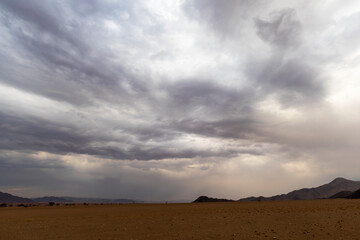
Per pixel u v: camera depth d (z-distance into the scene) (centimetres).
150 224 2419
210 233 1812
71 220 3000
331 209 3688
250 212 3628
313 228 1891
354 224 2020
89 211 5125
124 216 3462
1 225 2569
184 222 2512
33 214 4422
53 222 2800
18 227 2381
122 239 1670
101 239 1686
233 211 3938
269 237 1598
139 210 5034
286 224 2162
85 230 2109
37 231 2097
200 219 2777
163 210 4775
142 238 1695
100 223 2595
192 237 1678
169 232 1906
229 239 1580
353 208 3762
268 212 3506
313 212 3225
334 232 1703
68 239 1709
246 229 1948
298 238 1545
